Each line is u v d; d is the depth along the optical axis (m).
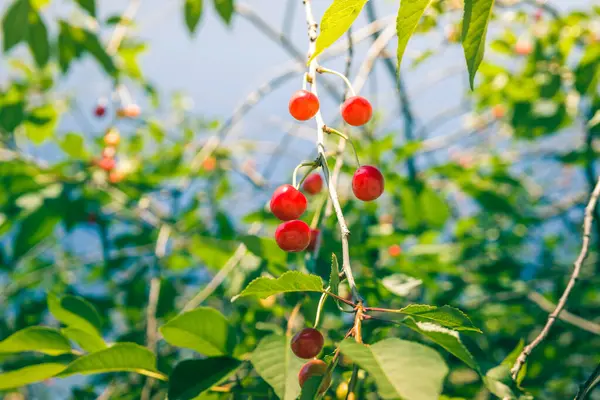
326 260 0.45
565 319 0.57
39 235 0.61
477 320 0.63
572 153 0.65
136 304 0.70
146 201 0.72
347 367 0.39
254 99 0.64
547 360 0.56
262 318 0.48
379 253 0.59
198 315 0.36
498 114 0.94
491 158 0.77
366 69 0.50
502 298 0.65
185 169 0.77
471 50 0.31
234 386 0.38
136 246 0.75
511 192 0.89
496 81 0.73
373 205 0.65
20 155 0.64
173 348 0.63
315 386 0.31
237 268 0.50
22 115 0.68
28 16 0.57
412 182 0.65
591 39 0.71
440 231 0.67
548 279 0.75
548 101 0.68
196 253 0.53
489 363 0.35
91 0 0.56
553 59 0.68
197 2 0.54
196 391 0.35
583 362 0.69
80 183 0.66
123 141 0.90
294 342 0.33
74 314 0.38
